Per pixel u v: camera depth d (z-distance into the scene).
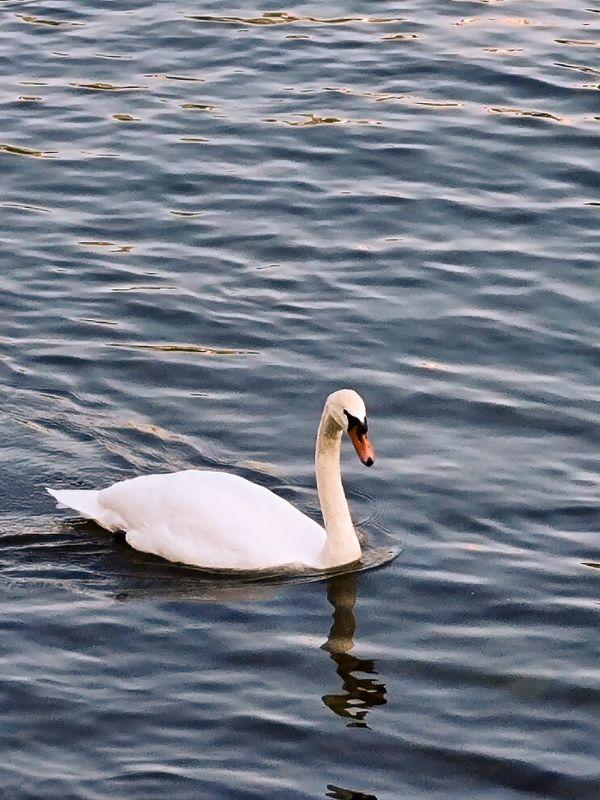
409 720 13.30
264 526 15.40
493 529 15.87
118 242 21.39
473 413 17.80
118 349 19.02
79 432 17.39
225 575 15.20
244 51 26.34
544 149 23.53
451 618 14.62
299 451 17.19
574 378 18.42
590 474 16.67
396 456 17.05
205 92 25.12
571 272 20.62
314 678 13.79
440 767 12.82
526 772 12.77
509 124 24.17
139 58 26.11
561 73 25.52
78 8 27.89
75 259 20.95
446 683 13.77
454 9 27.80
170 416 17.73
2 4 28.06
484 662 14.02
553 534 15.77
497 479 16.61
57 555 15.50
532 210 22.08
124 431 17.44
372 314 19.78
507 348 19.06
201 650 14.12
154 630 14.38
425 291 20.28
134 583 15.11
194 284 20.41
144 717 13.27
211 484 15.63
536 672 13.91
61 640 14.20
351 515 16.11
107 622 14.47
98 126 24.16
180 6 27.94
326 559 15.26
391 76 25.53
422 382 18.39
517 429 17.48
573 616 14.62
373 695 13.60
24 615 14.53
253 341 19.20
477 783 12.67
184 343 19.16
